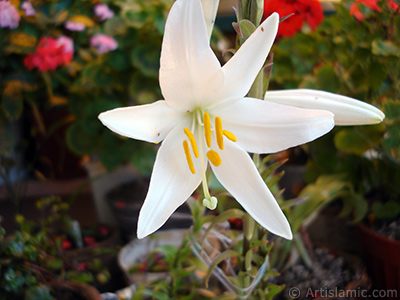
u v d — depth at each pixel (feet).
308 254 1.41
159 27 1.73
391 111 1.29
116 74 1.87
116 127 0.71
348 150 1.45
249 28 0.76
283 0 1.28
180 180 0.79
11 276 1.09
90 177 2.15
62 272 1.34
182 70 0.73
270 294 1.01
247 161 0.79
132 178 2.18
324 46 1.62
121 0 1.90
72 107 1.92
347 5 1.44
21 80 1.86
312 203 1.35
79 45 1.98
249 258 0.95
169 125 0.79
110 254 1.68
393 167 1.44
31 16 1.77
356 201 1.42
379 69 1.39
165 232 1.63
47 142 2.67
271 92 0.89
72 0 1.84
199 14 0.68
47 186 2.70
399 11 1.32
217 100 0.78
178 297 1.21
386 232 1.37
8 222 2.26
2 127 1.85
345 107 0.85
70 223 1.71
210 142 0.78
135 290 1.23
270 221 0.77
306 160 1.96
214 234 1.14
